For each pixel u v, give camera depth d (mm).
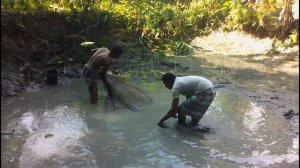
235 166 5543
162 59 11875
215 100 8312
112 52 7711
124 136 6422
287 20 13445
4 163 5250
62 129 6555
